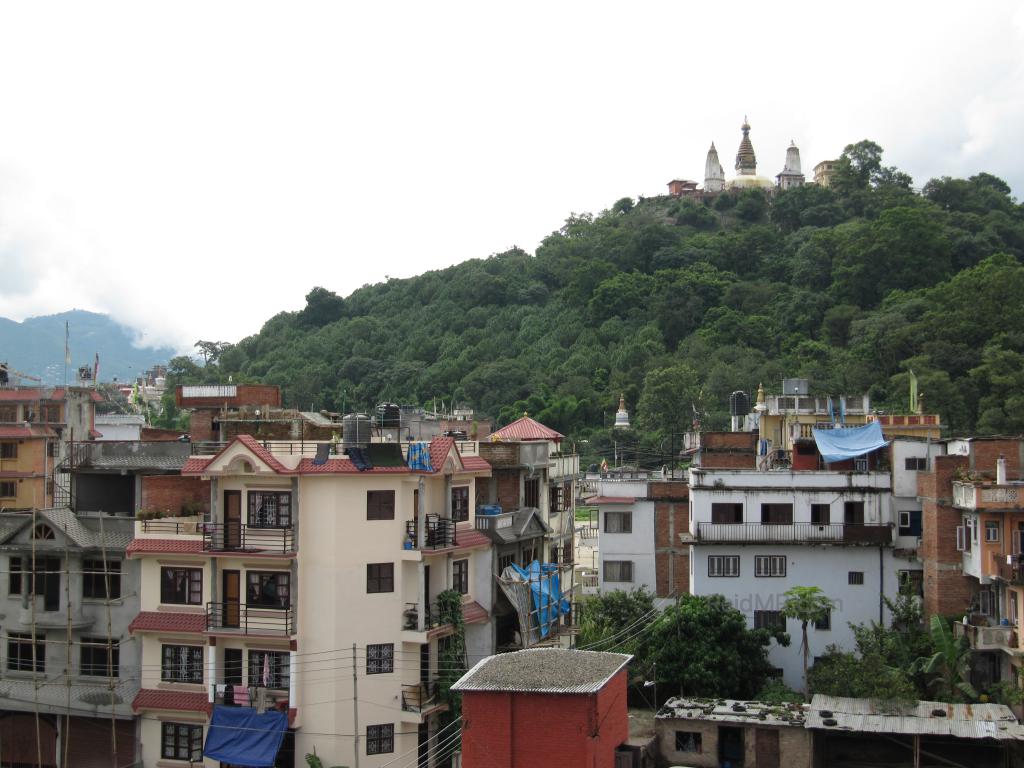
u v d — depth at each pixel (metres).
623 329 192.75
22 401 83.00
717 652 52.94
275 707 44.62
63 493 74.50
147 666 46.62
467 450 53.78
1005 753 46.25
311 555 45.19
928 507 56.06
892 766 48.22
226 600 46.06
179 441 51.56
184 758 46.12
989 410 110.12
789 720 46.59
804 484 59.69
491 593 50.56
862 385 134.62
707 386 148.50
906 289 173.25
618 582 67.12
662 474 77.06
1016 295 135.25
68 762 47.38
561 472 66.19
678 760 47.25
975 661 51.69
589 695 37.56
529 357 192.50
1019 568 48.78
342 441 48.53
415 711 45.12
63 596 47.69
